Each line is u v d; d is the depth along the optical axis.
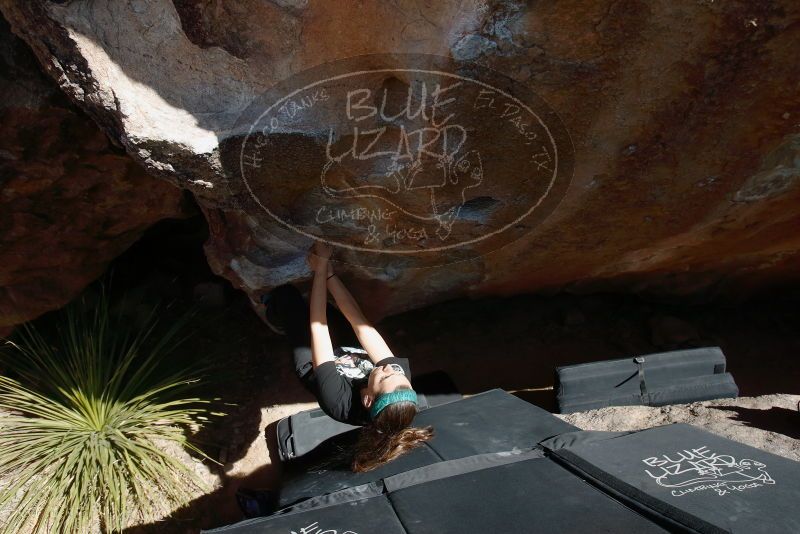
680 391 2.97
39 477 3.06
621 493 1.54
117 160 2.73
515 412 2.56
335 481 2.14
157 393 3.44
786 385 3.41
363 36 1.79
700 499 1.44
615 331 3.92
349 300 2.55
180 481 3.10
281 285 2.85
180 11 1.77
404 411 2.14
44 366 3.45
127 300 4.01
